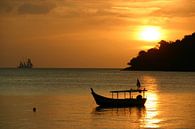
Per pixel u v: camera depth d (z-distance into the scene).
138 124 48.72
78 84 149.12
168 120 52.16
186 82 173.62
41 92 106.38
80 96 92.94
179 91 114.56
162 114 58.59
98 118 54.06
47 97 89.69
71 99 84.31
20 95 95.69
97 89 120.81
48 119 52.81
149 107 68.38
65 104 73.00
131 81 178.25
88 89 119.50
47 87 130.25
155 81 182.75
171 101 81.12
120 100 67.88
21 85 141.88
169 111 62.50
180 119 53.12
